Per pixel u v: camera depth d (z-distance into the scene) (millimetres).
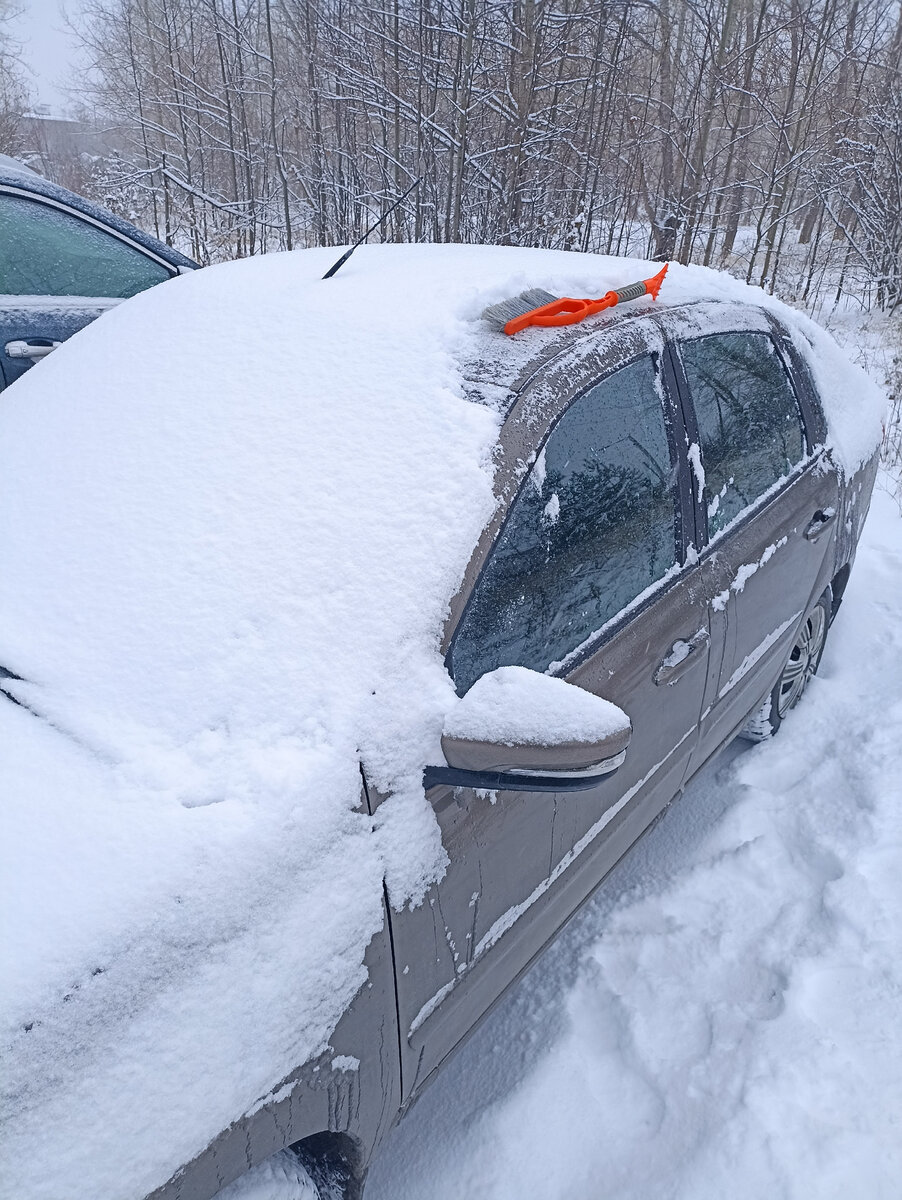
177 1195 1115
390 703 1396
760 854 2607
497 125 9562
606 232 11469
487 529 1579
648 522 2020
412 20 9016
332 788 1311
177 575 1543
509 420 1681
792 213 11875
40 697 1424
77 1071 1044
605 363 1924
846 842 2607
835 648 3707
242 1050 1173
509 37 9180
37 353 4000
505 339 1888
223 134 11992
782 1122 1854
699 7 10625
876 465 3395
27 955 1076
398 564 1499
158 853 1195
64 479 1796
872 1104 1882
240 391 1832
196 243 11266
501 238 9594
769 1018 2094
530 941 1846
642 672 1935
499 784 1402
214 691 1392
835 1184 1741
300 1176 1340
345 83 9797
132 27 12656
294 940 1241
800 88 11625
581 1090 1962
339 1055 1315
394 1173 1834
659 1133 1865
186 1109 1112
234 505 1617
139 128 13047
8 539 1713
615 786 1995
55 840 1204
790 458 2736
